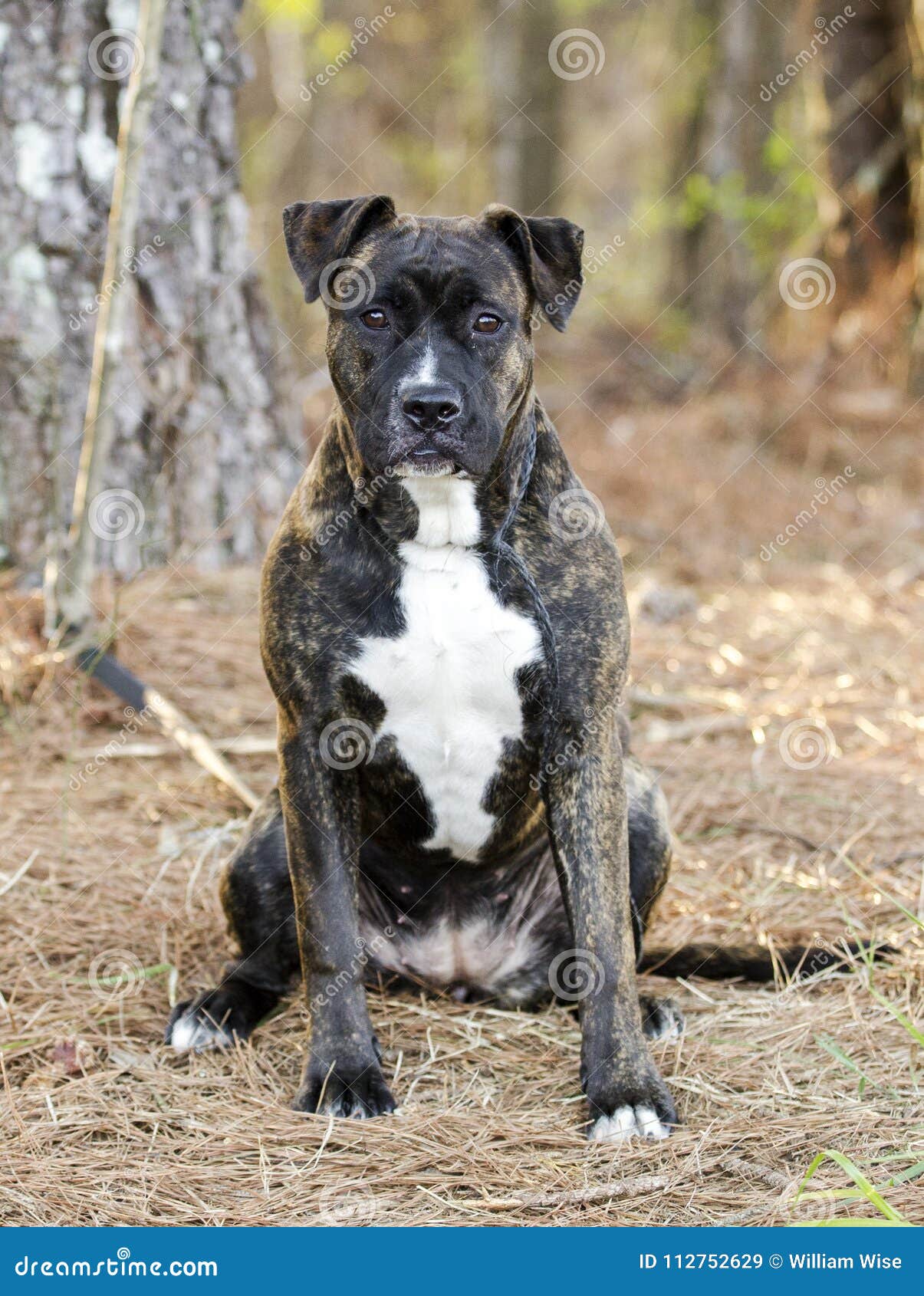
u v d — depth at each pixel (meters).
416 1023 3.44
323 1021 3.09
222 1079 3.12
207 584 5.95
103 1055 3.28
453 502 3.12
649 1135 2.89
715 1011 3.46
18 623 5.28
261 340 6.34
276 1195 2.68
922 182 9.22
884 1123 2.89
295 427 6.55
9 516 5.70
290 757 3.20
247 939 3.51
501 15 15.34
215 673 5.42
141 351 5.87
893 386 9.61
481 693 3.19
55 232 5.70
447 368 3.09
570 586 3.20
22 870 3.94
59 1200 2.65
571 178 17.66
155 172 5.86
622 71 21.92
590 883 3.12
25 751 4.90
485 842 3.40
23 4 5.64
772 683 5.67
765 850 4.34
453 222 3.33
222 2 6.05
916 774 4.85
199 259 6.04
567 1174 2.74
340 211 3.39
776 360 10.76
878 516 7.94
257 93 16.17
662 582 7.03
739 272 11.99
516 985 3.61
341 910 3.13
